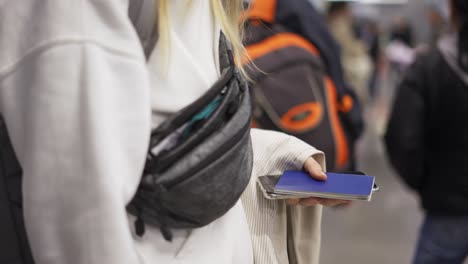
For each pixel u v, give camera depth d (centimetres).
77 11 67
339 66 212
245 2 114
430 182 225
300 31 200
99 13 68
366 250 338
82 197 66
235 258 90
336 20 452
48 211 67
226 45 88
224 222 87
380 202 428
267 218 104
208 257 83
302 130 184
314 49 202
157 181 71
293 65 185
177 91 76
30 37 68
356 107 218
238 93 82
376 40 959
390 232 367
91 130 65
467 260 279
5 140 77
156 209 74
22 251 79
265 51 183
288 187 95
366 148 600
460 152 216
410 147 222
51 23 66
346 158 206
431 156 224
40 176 66
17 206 79
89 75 65
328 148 188
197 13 81
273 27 191
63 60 65
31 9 68
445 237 224
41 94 66
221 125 78
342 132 206
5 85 69
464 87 210
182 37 79
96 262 66
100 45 67
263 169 106
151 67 76
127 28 69
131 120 69
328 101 194
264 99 181
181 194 73
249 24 179
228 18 92
